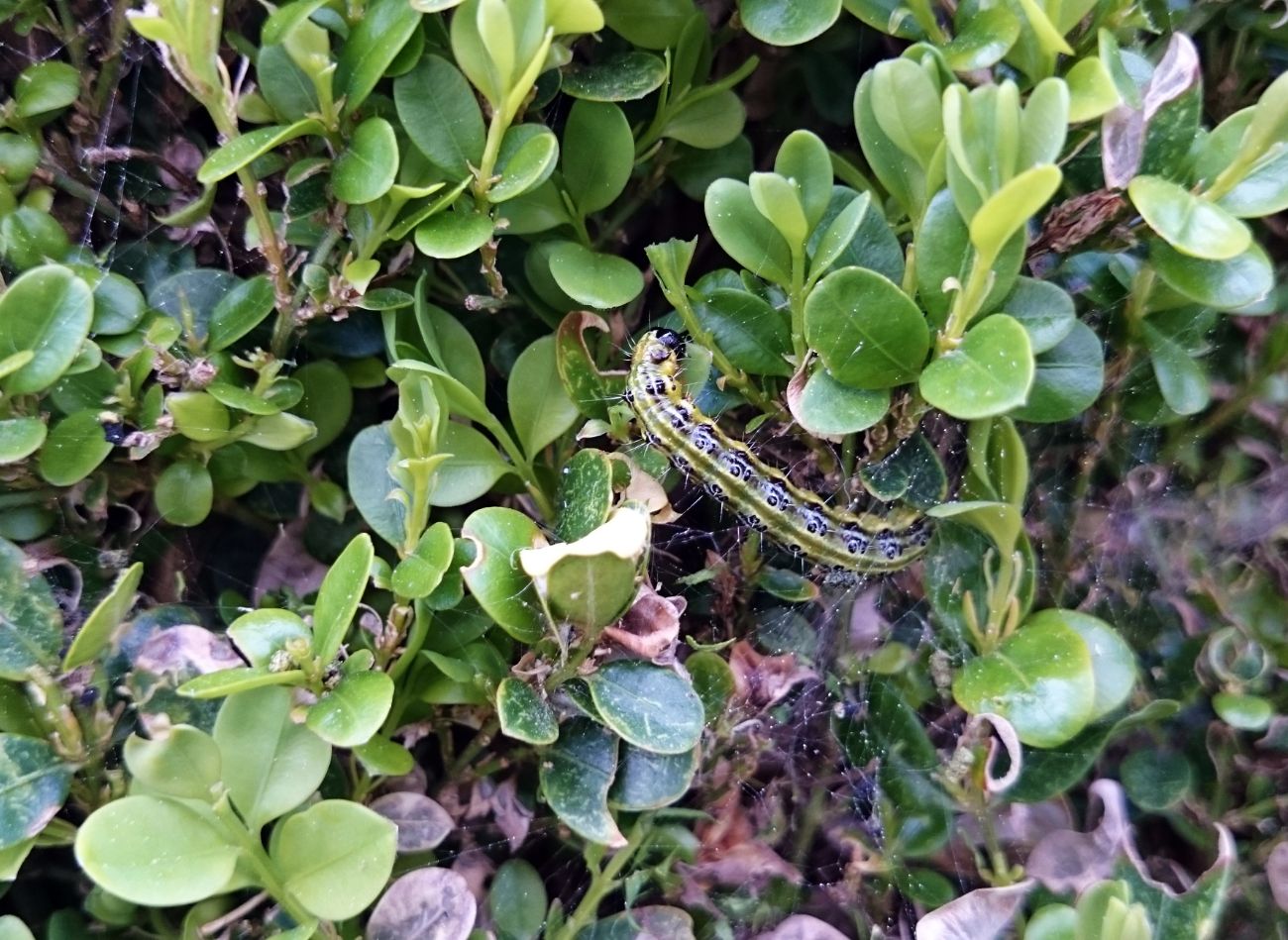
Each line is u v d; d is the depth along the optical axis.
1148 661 0.19
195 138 0.17
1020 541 0.15
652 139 0.17
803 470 0.18
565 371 0.16
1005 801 0.17
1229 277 0.13
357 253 0.15
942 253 0.13
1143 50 0.16
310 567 0.18
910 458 0.16
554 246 0.16
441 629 0.15
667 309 0.18
